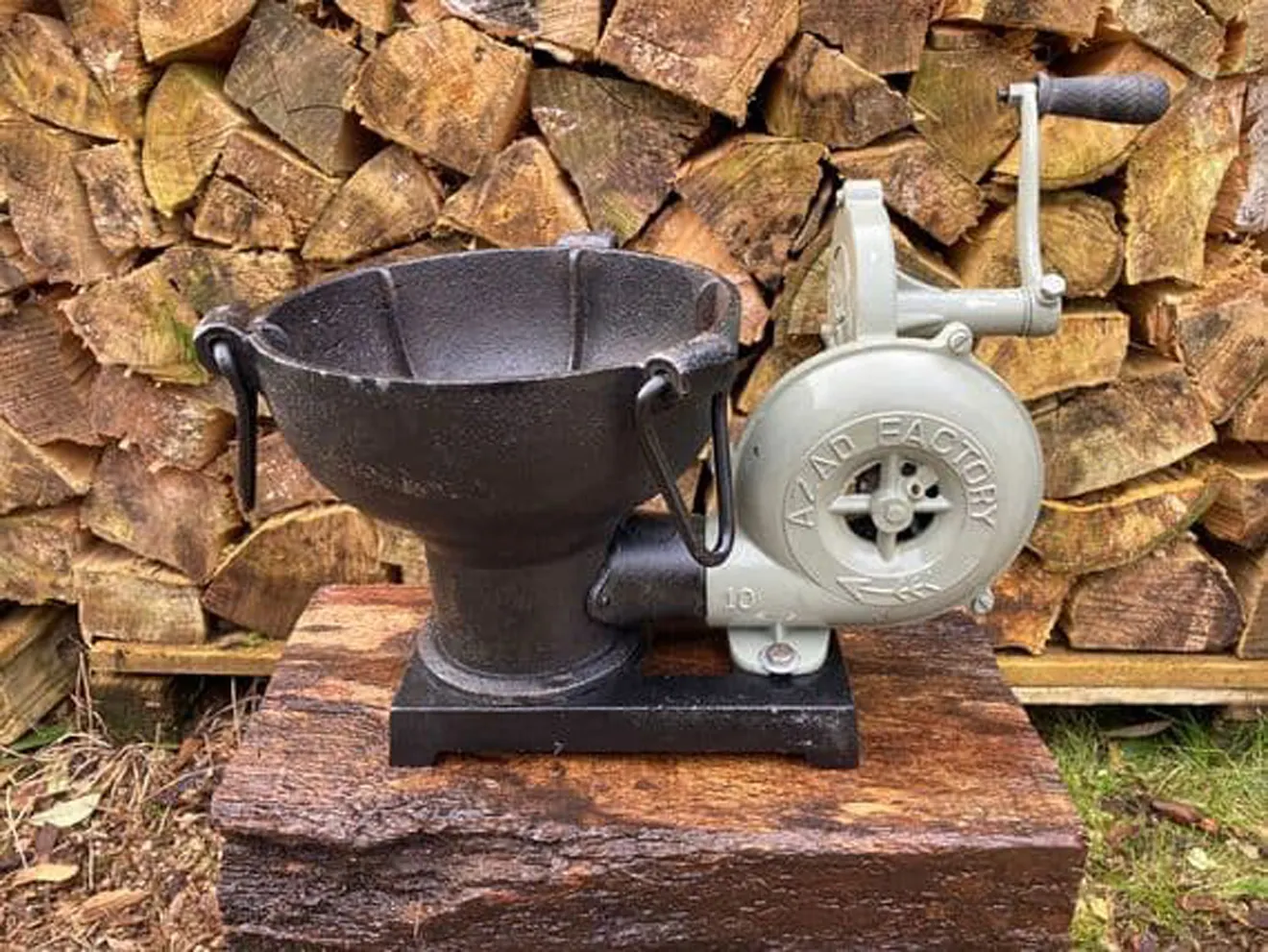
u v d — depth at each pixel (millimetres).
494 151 1002
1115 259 1039
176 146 1027
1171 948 998
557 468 651
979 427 725
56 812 1143
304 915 772
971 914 747
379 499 677
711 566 719
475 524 684
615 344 827
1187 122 1011
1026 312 757
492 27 968
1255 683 1177
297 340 755
